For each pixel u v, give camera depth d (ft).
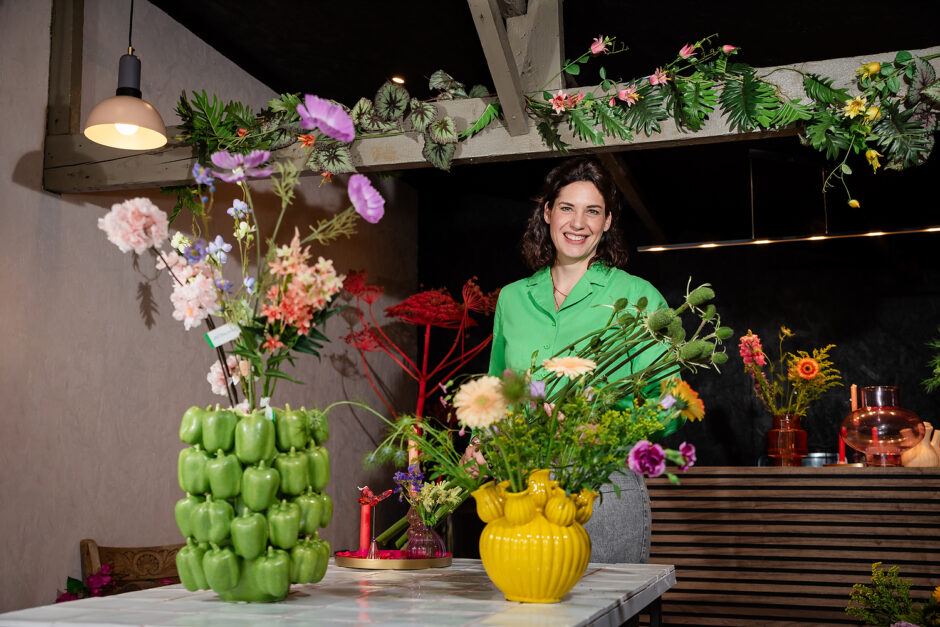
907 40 12.87
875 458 11.58
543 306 7.09
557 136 9.19
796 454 13.30
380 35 13.03
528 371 4.55
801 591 11.16
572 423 4.34
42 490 9.84
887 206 18.40
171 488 11.94
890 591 9.66
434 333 19.93
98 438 10.68
